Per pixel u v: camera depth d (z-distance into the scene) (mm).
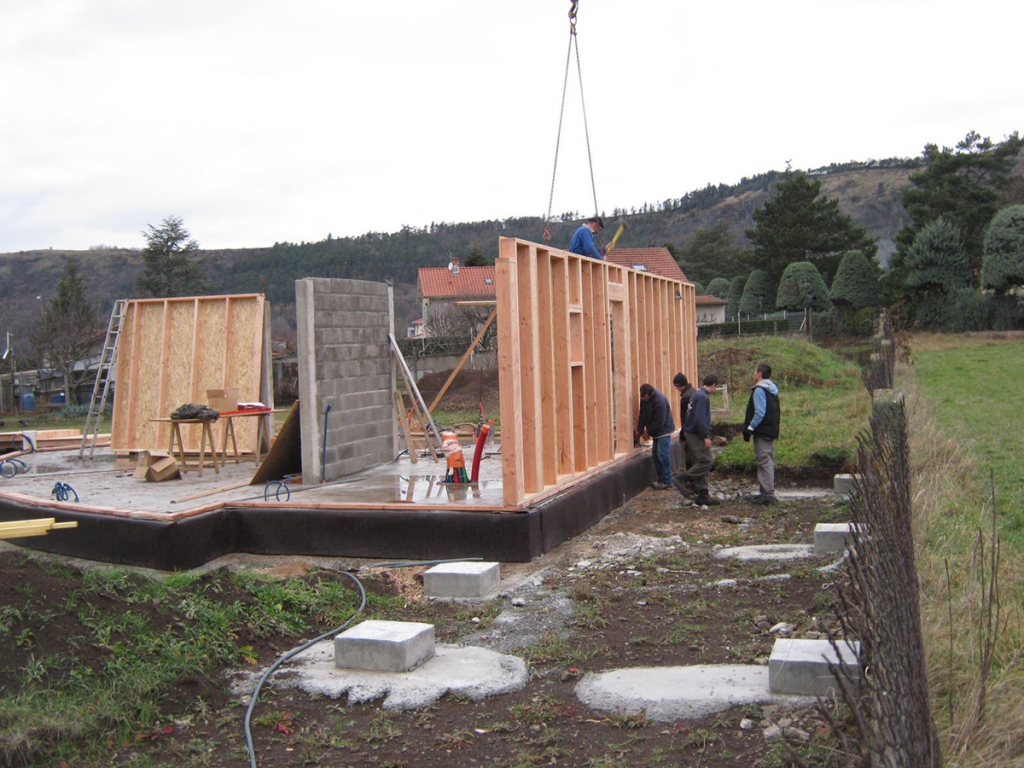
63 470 12102
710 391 10891
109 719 4406
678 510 10641
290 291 95688
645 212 164625
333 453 10445
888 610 3188
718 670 4910
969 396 16984
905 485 4887
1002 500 8102
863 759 2854
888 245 149625
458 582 6930
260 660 5496
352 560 8250
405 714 4648
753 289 59844
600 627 5965
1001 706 3643
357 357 11156
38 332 42812
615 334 11680
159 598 5801
